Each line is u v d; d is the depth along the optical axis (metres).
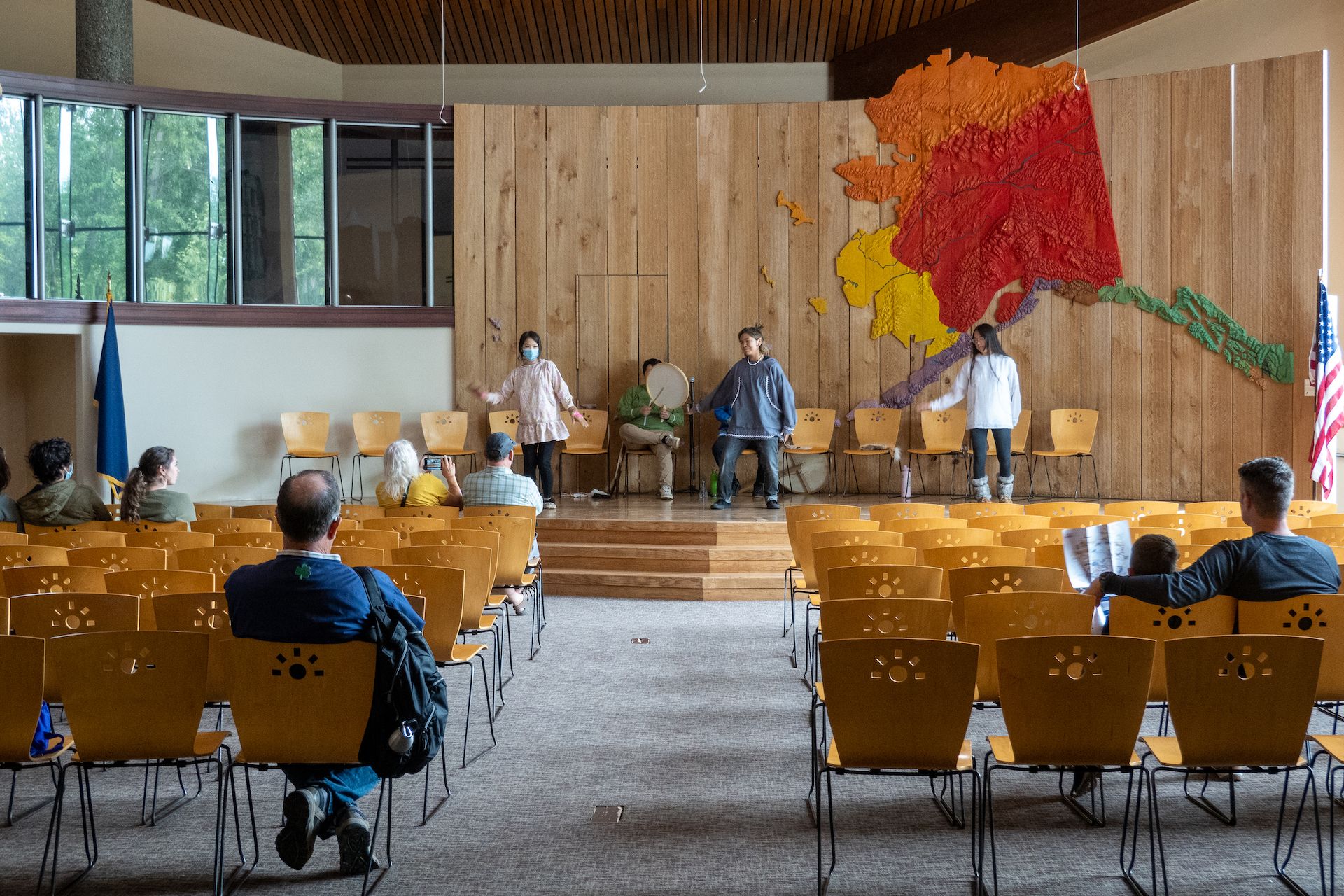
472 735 4.67
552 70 13.61
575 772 4.20
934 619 3.79
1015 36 11.31
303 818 2.87
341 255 10.89
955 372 10.54
